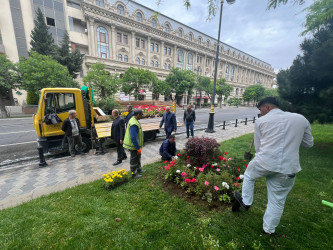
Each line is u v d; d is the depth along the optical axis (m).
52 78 16.95
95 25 26.69
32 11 23.70
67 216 2.29
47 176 3.88
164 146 4.29
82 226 2.09
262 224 2.10
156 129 7.04
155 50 34.53
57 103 5.17
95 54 27.17
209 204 2.49
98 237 1.92
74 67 22.38
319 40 4.90
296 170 1.66
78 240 1.88
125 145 3.46
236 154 4.88
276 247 1.76
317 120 4.98
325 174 3.50
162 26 34.25
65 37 22.91
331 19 4.53
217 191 2.66
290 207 2.45
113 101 7.69
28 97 21.64
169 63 37.25
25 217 2.28
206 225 2.10
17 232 2.01
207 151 3.49
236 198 2.16
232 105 52.28
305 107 5.02
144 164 4.34
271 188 1.83
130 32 30.30
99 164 4.62
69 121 4.94
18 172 4.12
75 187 3.16
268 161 1.70
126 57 30.58
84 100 5.71
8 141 7.52
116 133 4.39
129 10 30.23
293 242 1.82
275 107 1.97
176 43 36.62
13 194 3.12
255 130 1.97
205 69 45.69
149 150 5.85
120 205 2.54
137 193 2.88
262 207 2.45
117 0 28.05
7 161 4.96
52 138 5.21
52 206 2.52
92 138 5.74
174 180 3.17
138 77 21.55
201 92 42.31
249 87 51.94
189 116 7.36
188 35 40.09
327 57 4.17
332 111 4.52
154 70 31.83
